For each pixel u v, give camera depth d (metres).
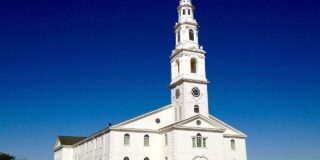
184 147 59.75
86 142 78.25
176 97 68.44
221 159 62.16
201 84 67.69
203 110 66.31
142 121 64.94
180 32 71.00
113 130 61.78
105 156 62.72
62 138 100.56
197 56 69.06
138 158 62.12
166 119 67.50
